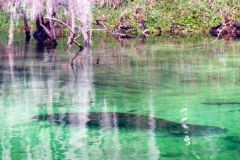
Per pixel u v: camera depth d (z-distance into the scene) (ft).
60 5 80.07
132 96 40.01
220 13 100.68
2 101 38.86
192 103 37.01
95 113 34.42
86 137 28.68
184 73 50.34
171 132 29.25
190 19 102.42
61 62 59.98
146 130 29.76
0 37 95.04
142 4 104.06
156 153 25.21
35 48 75.66
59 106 36.83
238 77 47.37
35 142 28.02
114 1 102.99
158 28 101.60
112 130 29.94
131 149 26.08
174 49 72.08
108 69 53.98
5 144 27.71
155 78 47.78
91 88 43.55
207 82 45.14
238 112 34.19
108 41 86.53
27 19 88.43
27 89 43.50
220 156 24.58
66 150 26.35
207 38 89.66
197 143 26.84
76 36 83.51
